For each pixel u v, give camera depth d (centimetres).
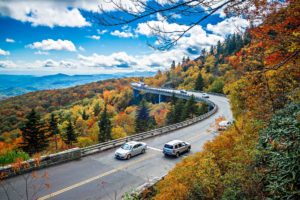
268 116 934
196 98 6625
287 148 456
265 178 561
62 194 1298
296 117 535
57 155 1753
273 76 886
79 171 1642
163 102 8969
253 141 809
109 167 1745
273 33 731
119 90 12706
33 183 1402
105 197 1275
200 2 371
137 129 6012
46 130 4403
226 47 9594
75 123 6956
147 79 14388
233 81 1716
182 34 404
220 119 2550
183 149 2116
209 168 811
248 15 619
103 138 5322
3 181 1388
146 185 1149
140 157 2009
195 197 768
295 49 616
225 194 614
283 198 408
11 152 1702
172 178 918
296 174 404
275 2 595
